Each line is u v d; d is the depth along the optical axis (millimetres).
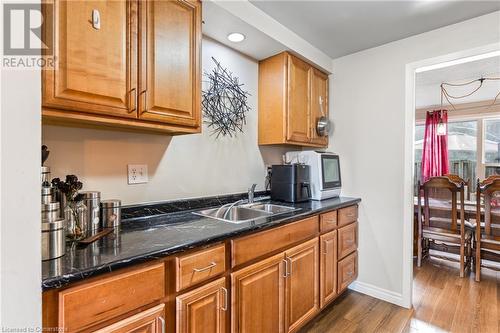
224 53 2111
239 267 1381
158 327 1033
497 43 1856
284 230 1646
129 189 1569
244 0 1743
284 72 2217
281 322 1621
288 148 2760
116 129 1466
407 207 2260
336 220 2193
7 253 573
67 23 1002
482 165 4465
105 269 872
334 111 2705
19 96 597
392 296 2320
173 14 1356
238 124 2238
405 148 2266
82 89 1039
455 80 3414
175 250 1071
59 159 1304
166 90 1325
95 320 864
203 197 1964
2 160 568
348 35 2217
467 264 3086
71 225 1143
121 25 1157
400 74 2293
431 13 1888
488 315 2107
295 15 1925
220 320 1275
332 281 2131
